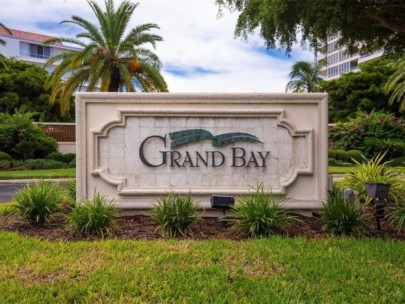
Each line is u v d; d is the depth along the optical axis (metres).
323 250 5.46
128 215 7.36
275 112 7.38
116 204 7.23
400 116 35.41
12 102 32.50
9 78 32.78
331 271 4.70
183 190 7.37
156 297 4.01
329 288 4.26
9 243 5.67
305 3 7.10
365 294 4.13
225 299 3.95
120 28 23.36
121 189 7.34
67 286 4.23
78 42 23.34
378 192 6.65
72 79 23.58
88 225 6.13
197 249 5.45
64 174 18.62
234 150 7.47
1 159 23.20
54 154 25.00
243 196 7.33
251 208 6.41
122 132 7.44
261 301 3.94
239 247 5.56
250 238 6.11
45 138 25.52
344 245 5.68
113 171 7.43
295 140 7.44
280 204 7.16
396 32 8.92
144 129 7.46
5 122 24.69
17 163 23.14
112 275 4.51
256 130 7.46
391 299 4.01
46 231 6.45
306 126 7.42
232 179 7.45
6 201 11.89
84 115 7.37
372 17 8.01
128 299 3.96
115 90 24.61
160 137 7.46
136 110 7.38
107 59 23.48
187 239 6.03
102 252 5.30
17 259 5.02
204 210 7.36
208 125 7.48
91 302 3.89
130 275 4.52
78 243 5.70
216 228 6.67
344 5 7.18
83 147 7.37
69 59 22.97
